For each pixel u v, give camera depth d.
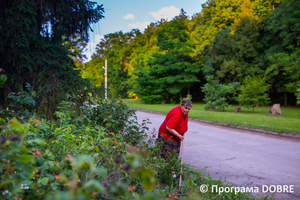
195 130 9.93
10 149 1.31
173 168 3.10
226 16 33.53
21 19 4.80
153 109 22.27
